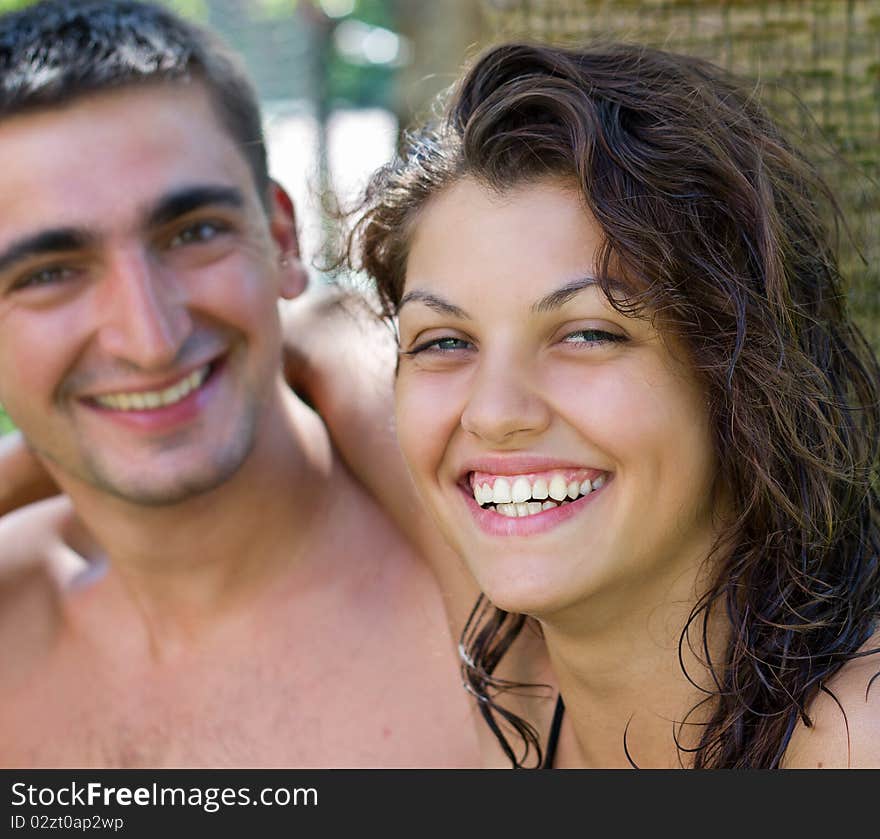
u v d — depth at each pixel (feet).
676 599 3.37
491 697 3.71
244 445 3.89
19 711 4.18
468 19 5.92
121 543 4.01
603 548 3.28
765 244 3.35
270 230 3.99
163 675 4.11
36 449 3.96
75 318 3.76
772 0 4.10
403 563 4.07
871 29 4.05
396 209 3.51
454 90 3.55
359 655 4.03
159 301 3.75
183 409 3.84
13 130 3.71
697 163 3.34
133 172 3.74
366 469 4.11
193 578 4.03
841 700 3.25
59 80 3.70
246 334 3.86
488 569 3.34
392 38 14.44
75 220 3.70
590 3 4.21
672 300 3.25
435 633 4.00
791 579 3.35
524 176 3.29
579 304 3.25
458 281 3.30
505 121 3.33
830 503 3.37
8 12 3.89
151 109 3.78
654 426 3.25
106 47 3.76
